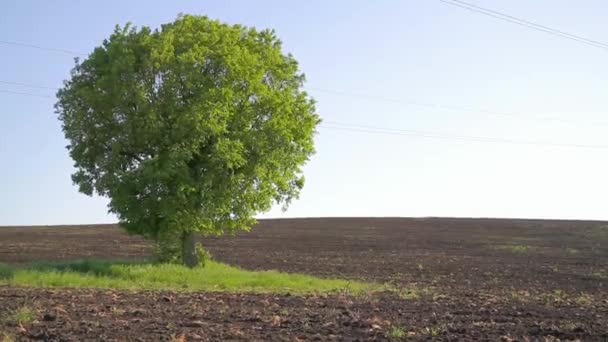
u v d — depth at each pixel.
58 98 33.91
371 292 28.56
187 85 32.22
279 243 69.12
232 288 28.69
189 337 15.33
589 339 16.28
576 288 33.31
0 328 15.91
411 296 27.03
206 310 20.47
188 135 32.19
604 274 41.69
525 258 54.62
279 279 31.22
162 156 32.38
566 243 71.25
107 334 15.57
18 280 27.67
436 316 20.28
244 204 34.69
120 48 32.84
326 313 20.33
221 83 33.09
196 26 34.44
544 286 34.19
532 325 18.39
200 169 33.56
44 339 14.91
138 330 16.22
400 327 17.42
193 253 35.94
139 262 35.91
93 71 34.00
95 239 72.19
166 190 32.53
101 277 29.30
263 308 21.47
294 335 15.98
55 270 30.02
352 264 47.31
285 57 36.62
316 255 55.38
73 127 32.88
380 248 64.19
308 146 36.47
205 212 33.69
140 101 31.89
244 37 36.03
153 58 32.09
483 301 25.64
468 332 16.94
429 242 72.06
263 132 34.09
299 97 36.44
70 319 17.78
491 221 105.94
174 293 25.41
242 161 33.22
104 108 32.56
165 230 33.50
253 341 15.12
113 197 32.62
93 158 33.88
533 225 96.38
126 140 32.59
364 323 17.86
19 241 68.69
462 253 59.28
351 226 97.38
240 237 76.94
